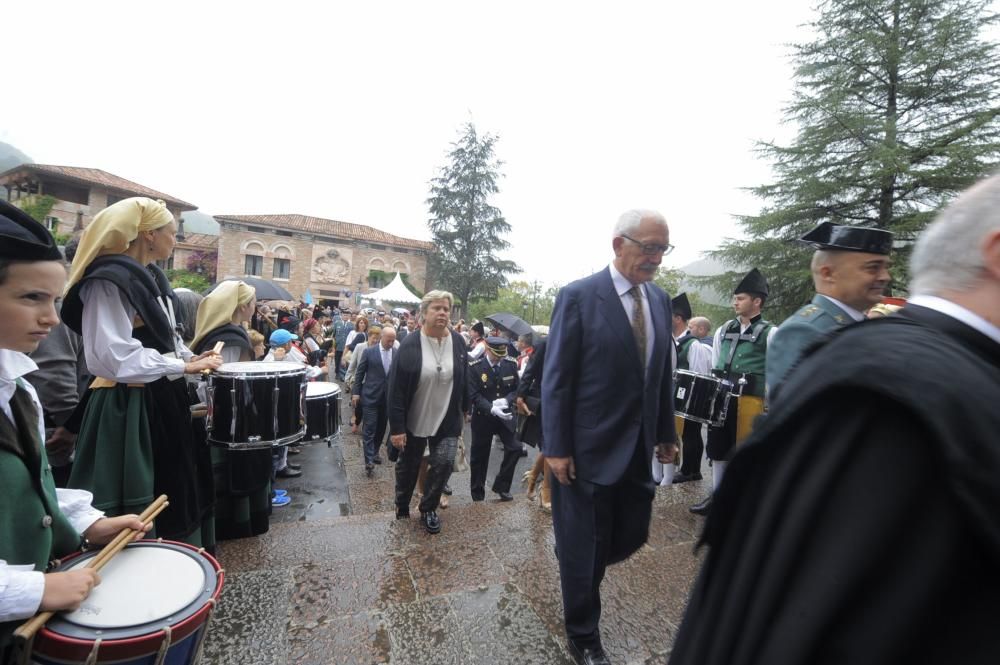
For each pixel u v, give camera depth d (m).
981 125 14.53
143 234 2.43
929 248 0.75
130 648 1.25
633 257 2.24
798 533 0.60
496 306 37.28
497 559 3.14
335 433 4.33
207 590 1.48
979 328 0.67
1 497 1.27
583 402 2.24
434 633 2.41
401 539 3.38
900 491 0.55
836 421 0.63
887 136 15.61
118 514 2.25
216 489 3.27
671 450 2.52
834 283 2.27
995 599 0.52
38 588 1.22
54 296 1.33
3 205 1.25
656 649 2.39
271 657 2.20
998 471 0.52
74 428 2.54
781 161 18.19
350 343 12.02
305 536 3.37
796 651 0.56
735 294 4.44
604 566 2.26
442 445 3.62
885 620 0.53
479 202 38.91
